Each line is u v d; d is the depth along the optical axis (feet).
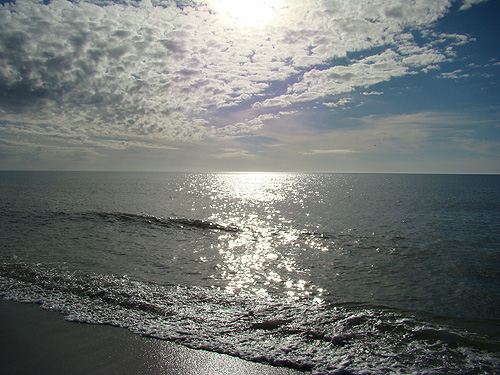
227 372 17.43
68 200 124.16
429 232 67.10
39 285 31.14
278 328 23.17
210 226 73.56
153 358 18.66
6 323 23.06
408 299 30.04
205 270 38.86
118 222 73.97
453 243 56.18
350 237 61.98
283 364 18.38
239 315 25.38
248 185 335.06
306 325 23.70
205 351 19.60
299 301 28.94
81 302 27.25
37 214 82.53
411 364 18.69
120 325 22.97
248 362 18.49
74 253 44.29
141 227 69.00
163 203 126.11
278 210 111.65
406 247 53.21
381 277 37.14
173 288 31.50
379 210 108.37
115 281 32.81
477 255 47.75
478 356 19.80
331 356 19.39
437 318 25.76
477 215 93.81
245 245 54.65
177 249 49.80
